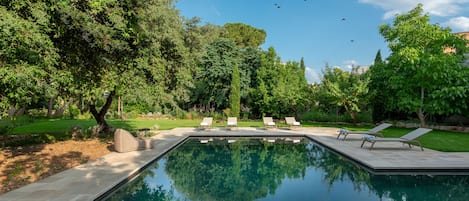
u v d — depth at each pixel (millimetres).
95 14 6602
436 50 14555
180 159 9266
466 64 16250
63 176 5852
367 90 18359
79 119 24422
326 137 13641
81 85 8312
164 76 11773
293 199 5461
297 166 8391
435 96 13852
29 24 5090
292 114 24172
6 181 5398
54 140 10680
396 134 14398
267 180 6824
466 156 8578
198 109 30766
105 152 8820
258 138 14516
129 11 7547
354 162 8352
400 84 15430
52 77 6227
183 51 11570
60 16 6297
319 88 22188
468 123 15250
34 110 27938
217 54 26531
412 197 5602
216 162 8906
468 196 5648
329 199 5457
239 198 5480
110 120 23719
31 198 4461
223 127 18609
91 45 7254
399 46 15391
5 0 5277
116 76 9320
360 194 5758
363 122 20812
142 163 7262
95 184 5273
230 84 26719
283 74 24984
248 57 27094
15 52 5203
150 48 9719
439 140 11734
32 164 6852
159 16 9914
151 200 5289
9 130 12984
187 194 5691
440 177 7016
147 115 27547
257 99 24875
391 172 7164
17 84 5293
